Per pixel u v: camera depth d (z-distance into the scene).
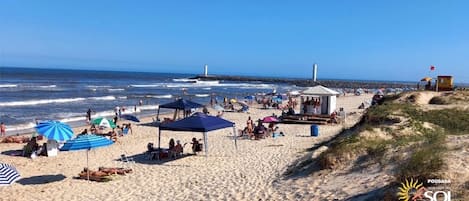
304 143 18.91
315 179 10.45
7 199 11.59
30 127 27.70
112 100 52.28
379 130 13.89
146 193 11.73
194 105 28.14
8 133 25.28
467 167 7.16
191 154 17.44
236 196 10.48
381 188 7.84
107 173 13.88
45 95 55.09
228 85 114.75
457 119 15.96
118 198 11.39
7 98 48.50
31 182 13.41
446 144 9.28
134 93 66.75
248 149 18.16
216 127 16.72
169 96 62.12
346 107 44.94
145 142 21.50
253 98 56.12
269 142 20.09
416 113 17.05
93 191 12.28
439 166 7.33
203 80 149.38
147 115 36.88
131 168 15.14
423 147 9.41
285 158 14.85
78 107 42.03
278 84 136.25
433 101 23.08
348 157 10.99
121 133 24.05
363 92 84.31
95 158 17.19
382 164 9.64
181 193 11.41
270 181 11.61
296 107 45.19
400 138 12.59
